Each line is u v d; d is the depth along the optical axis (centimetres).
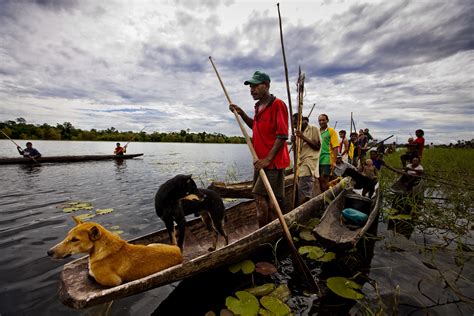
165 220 277
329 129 579
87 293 214
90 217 493
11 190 738
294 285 277
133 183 875
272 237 321
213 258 261
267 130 342
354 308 238
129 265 232
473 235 413
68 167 1302
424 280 282
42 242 377
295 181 446
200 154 2767
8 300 243
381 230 441
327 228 349
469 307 235
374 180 545
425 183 609
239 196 589
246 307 228
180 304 244
